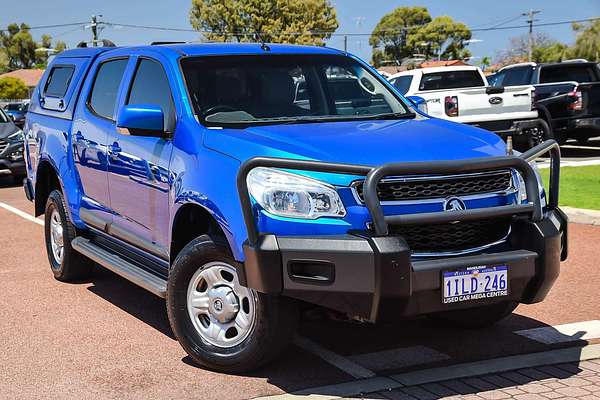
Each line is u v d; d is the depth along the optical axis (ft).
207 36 248.73
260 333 15.74
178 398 15.44
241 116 18.61
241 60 19.77
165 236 18.37
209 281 16.72
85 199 22.81
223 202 15.87
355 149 15.70
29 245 31.24
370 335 19.17
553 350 17.99
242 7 246.68
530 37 259.80
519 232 16.05
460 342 18.63
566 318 20.42
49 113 25.57
